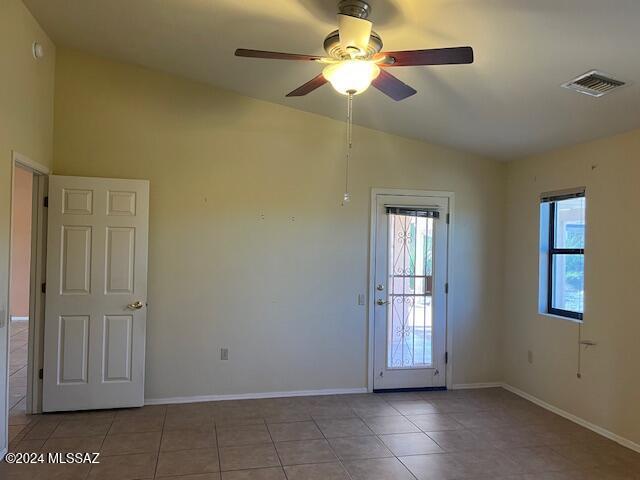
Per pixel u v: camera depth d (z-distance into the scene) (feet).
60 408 13.01
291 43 10.52
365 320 15.64
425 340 16.15
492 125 13.20
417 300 16.10
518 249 16.05
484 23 8.12
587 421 12.87
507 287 16.60
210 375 14.46
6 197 10.36
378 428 12.56
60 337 13.03
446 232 16.31
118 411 13.34
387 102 13.01
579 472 10.27
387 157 15.81
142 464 10.25
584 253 13.17
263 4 9.02
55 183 13.01
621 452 11.29
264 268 14.84
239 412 13.51
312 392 15.23
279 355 14.96
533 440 11.94
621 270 11.94
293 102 14.55
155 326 14.08
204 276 14.43
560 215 14.60
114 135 13.83
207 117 14.47
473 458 10.85
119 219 13.39
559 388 13.96
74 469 9.96
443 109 12.67
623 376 11.81
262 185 14.85
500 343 16.74
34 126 11.98
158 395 14.10
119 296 13.39
